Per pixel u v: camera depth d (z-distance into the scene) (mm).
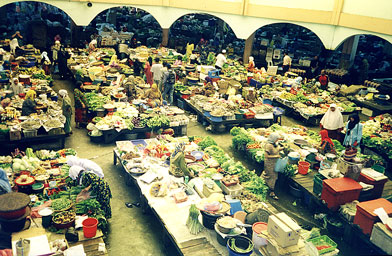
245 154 13422
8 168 9844
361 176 9961
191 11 24297
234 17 23422
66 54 20312
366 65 21781
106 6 23094
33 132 12008
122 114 13992
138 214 9766
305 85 19469
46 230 7754
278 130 14211
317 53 25891
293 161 11406
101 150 13016
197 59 23594
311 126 16609
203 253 7453
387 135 13836
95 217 8406
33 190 9125
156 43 27719
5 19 25578
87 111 14555
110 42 24219
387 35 17531
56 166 10594
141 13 30750
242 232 7789
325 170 10188
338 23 20062
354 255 8594
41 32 24766
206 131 15203
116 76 18094
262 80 19359
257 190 9938
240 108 15664
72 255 6980
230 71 20875
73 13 22516
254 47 26844
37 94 15250
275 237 7164
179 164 10133
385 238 7750
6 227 7277
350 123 12055
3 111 12727
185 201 9148
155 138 12766
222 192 9609
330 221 9477
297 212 10258
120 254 8328
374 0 18062
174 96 18031
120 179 11336
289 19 21797
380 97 18203
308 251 7203
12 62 18500
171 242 8688
